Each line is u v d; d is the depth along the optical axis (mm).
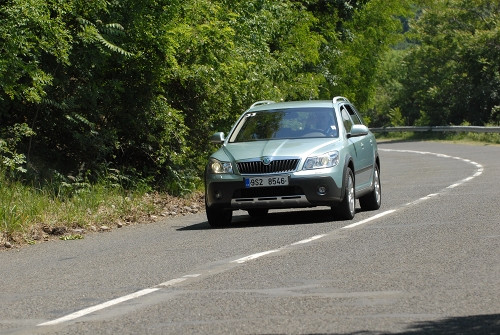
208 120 27984
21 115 23062
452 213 17547
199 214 21391
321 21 52031
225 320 8578
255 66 31719
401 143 66688
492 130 61781
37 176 21953
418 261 11727
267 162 17781
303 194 17672
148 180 24688
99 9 22672
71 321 8906
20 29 20125
